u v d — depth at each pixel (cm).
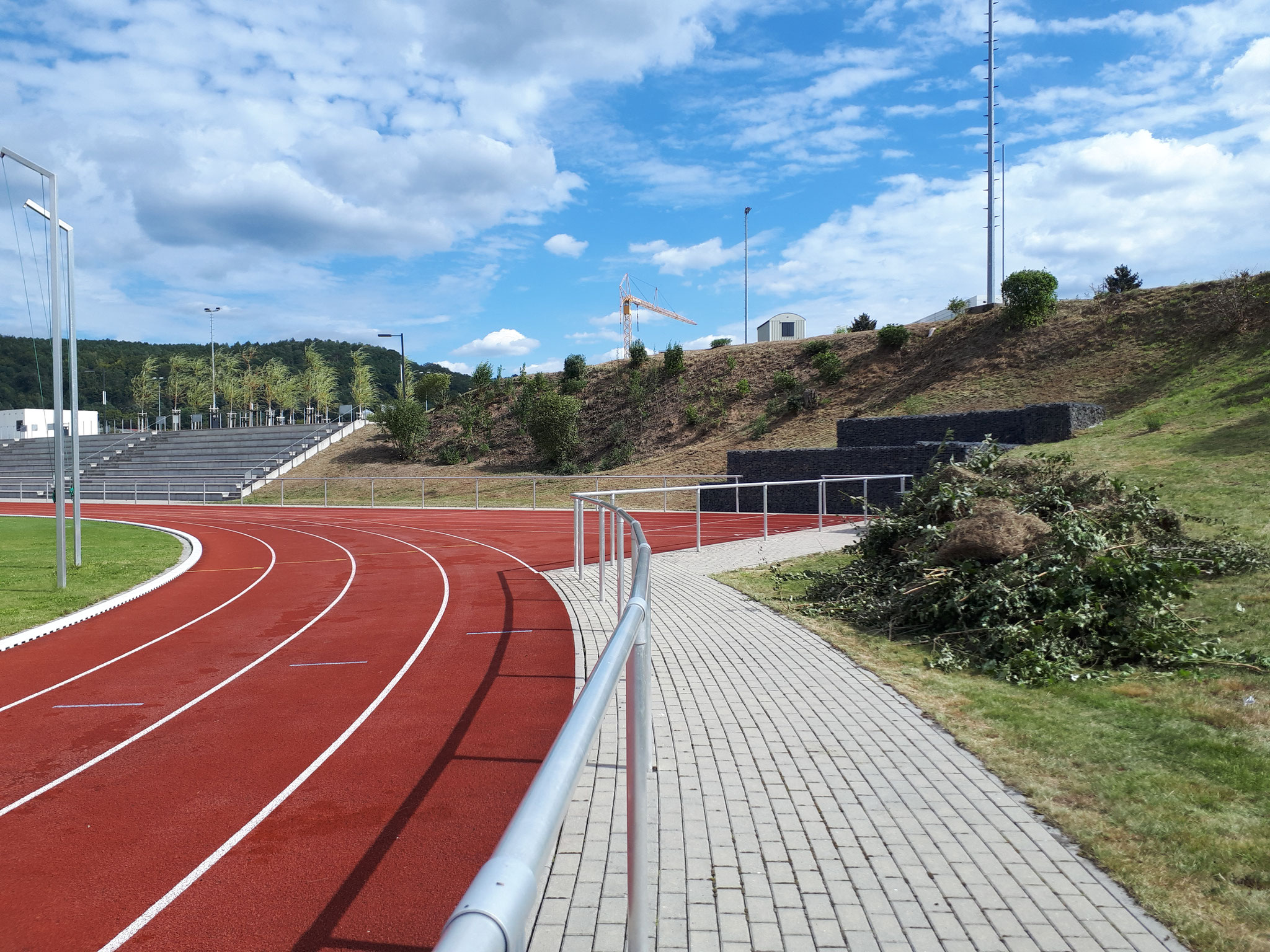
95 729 667
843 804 443
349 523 2600
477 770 555
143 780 555
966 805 437
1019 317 3769
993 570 809
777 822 424
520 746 598
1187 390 2636
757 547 1538
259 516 3034
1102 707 585
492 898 80
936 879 361
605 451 4594
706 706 622
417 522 2570
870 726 570
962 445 2144
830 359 4259
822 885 360
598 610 1045
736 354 5041
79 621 1113
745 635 854
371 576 1467
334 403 8538
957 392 3569
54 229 1384
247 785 542
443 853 440
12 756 608
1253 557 922
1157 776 457
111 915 388
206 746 620
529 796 116
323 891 404
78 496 1575
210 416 8025
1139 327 3397
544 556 1634
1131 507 981
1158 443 1848
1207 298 3319
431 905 390
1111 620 726
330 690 755
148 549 1947
